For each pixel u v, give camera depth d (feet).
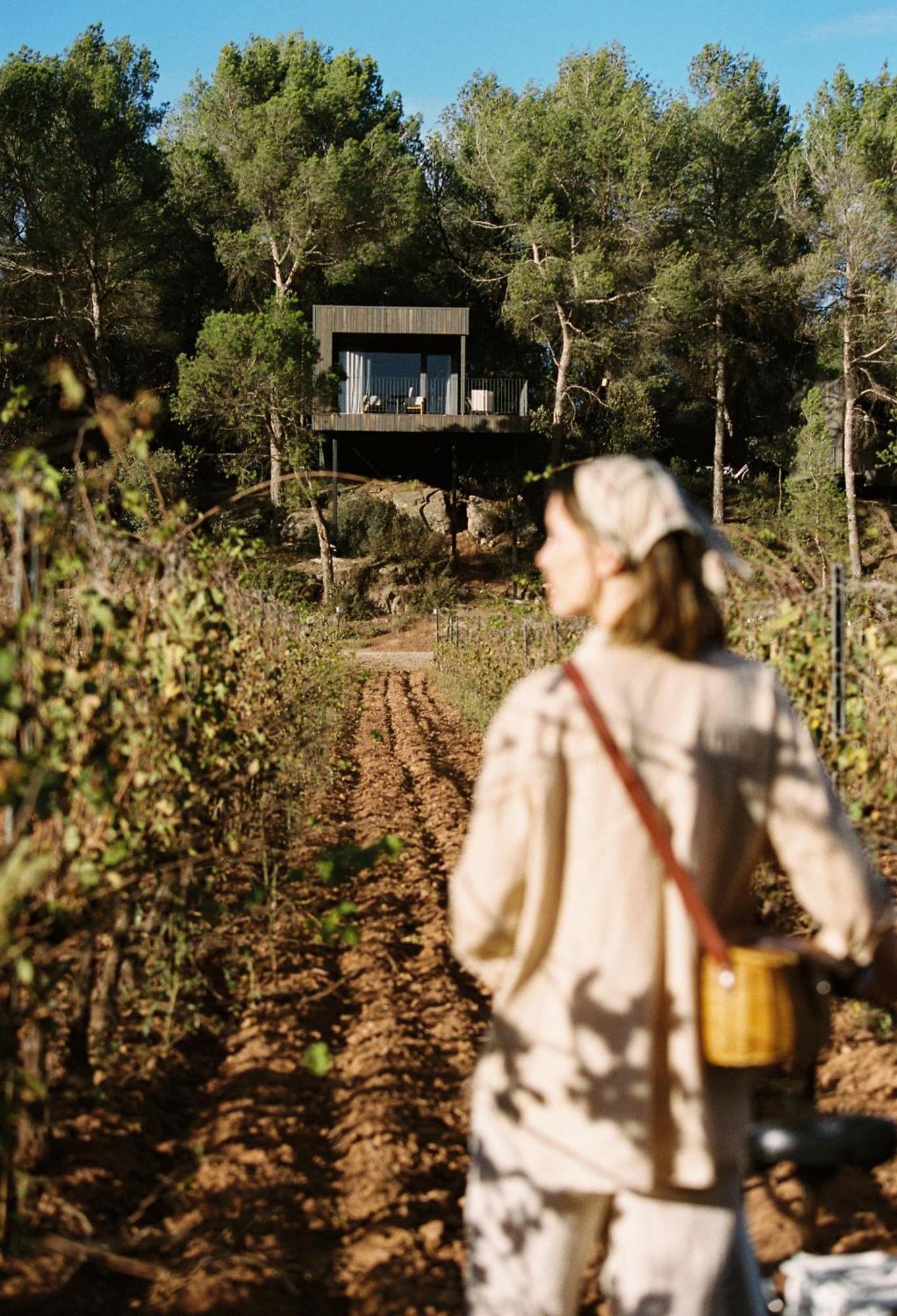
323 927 20.49
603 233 138.51
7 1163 10.90
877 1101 14.01
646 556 7.04
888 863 22.03
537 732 6.77
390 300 164.25
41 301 131.95
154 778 15.26
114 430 13.94
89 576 14.92
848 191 129.59
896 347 133.59
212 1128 14.26
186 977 18.54
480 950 6.86
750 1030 6.46
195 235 156.66
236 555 23.85
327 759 40.04
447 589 121.08
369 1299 10.77
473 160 156.35
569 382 153.89
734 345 151.84
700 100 153.48
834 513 125.70
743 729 6.96
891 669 19.17
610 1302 6.73
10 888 8.82
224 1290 10.61
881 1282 7.82
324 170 134.72
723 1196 6.73
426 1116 14.70
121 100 130.11
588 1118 6.53
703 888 6.74
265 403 120.78
